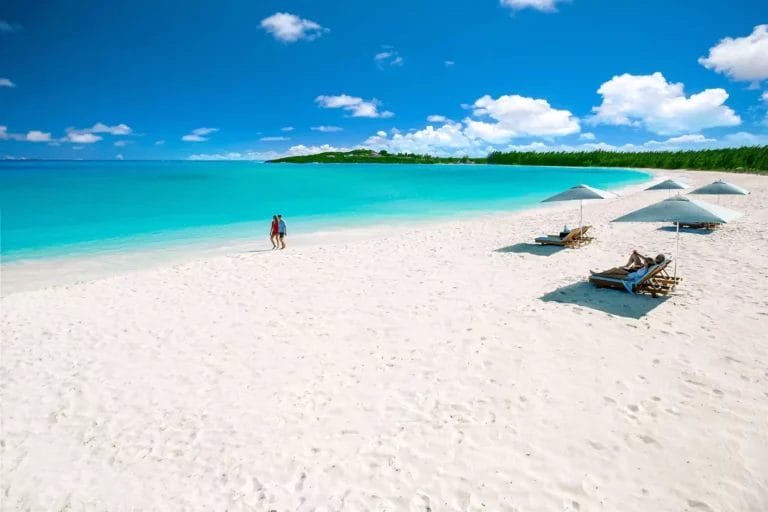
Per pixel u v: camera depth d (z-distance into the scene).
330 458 5.26
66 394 6.98
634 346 7.31
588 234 16.56
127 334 9.04
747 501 4.27
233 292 11.31
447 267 12.74
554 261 12.85
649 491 4.46
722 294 9.33
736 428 5.25
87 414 6.46
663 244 14.26
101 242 18.48
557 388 6.29
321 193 38.72
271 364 7.54
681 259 12.27
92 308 10.52
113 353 8.25
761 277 10.24
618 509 4.29
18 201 32.56
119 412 6.46
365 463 5.14
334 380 6.92
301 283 11.82
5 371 7.73
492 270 12.22
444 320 8.85
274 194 37.84
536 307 9.21
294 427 5.86
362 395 6.47
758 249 12.80
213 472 5.18
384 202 31.83
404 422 5.80
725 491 4.40
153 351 8.26
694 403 5.75
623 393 6.07
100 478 5.22
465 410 5.95
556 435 5.35
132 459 5.49
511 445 5.24
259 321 9.38
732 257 12.11
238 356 7.89
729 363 6.63
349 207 29.06
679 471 4.69
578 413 5.71
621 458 4.92
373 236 19.02
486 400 6.13
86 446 5.79
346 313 9.55
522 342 7.70
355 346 7.99
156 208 28.75
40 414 6.50
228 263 14.12
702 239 14.59
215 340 8.58
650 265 9.80
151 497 4.89
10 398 6.92
